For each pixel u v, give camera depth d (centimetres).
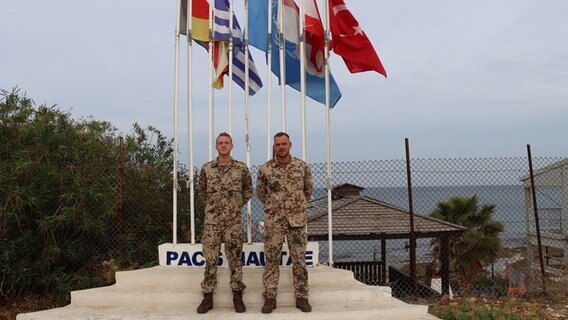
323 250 1623
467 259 1691
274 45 874
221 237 646
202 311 639
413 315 666
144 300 686
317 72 870
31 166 934
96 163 1024
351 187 1596
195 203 1105
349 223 1281
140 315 634
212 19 804
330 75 867
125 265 995
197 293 684
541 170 1579
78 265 995
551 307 948
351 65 841
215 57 843
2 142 954
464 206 1798
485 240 1673
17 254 924
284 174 643
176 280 725
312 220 1306
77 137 1030
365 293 704
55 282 943
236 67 850
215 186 645
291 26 859
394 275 1467
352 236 1223
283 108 809
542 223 1703
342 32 834
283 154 638
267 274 639
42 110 1011
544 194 1639
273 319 630
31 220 945
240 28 859
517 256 1647
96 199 963
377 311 655
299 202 642
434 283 1573
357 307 670
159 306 681
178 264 765
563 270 1274
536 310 905
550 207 1652
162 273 728
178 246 767
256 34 827
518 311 894
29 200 900
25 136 972
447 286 1293
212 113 805
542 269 1059
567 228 1573
